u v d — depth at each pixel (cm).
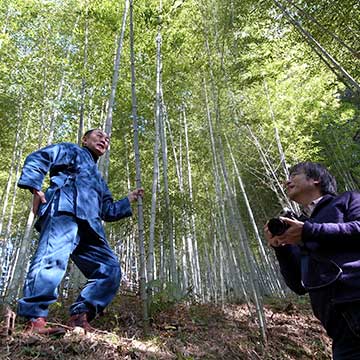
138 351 247
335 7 458
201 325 369
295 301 685
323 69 745
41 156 267
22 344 220
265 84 816
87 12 601
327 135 1029
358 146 1036
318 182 181
